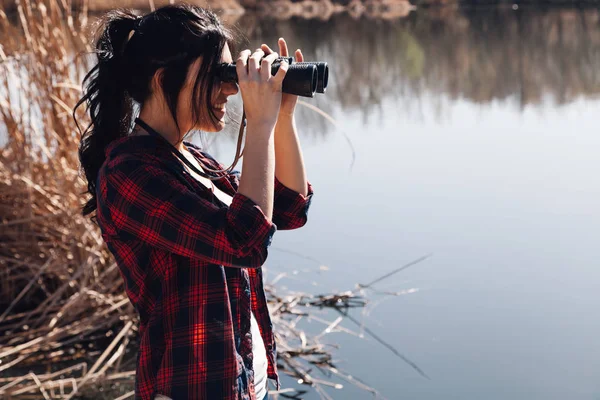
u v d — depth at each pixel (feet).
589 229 14.17
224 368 4.51
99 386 9.52
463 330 10.76
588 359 9.91
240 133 4.99
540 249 13.32
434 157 19.67
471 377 9.59
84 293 10.83
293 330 10.85
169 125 4.59
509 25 51.31
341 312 11.41
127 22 4.60
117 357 10.27
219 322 4.52
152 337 4.53
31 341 10.31
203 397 4.48
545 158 19.30
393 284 12.22
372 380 9.62
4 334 10.79
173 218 4.28
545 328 10.73
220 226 4.25
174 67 4.43
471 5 71.10
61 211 11.64
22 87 11.73
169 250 4.34
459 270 12.59
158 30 4.45
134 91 4.58
